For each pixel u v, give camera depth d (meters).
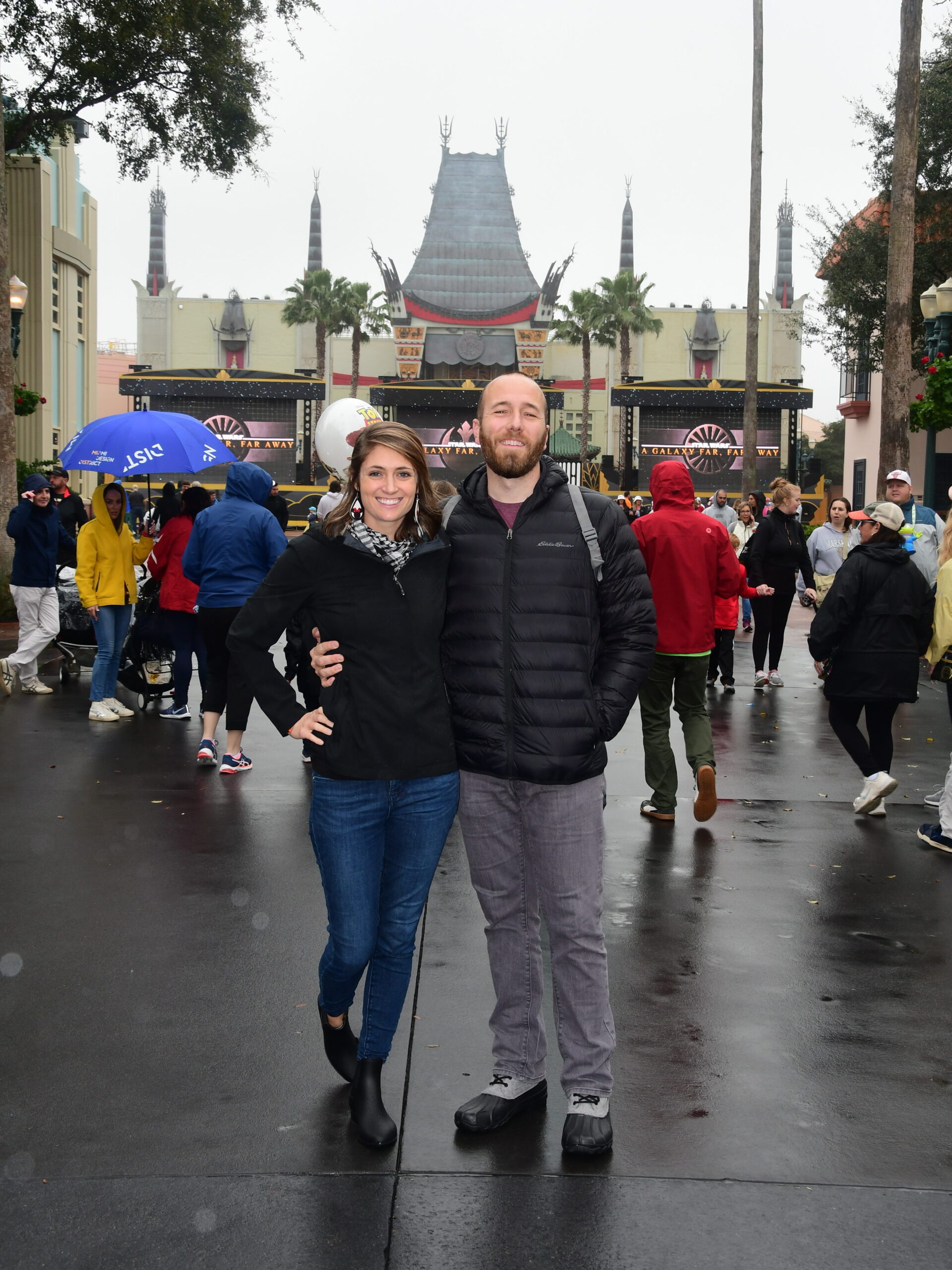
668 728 7.10
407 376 97.94
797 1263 2.79
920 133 28.56
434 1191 3.08
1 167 17.22
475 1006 4.31
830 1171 3.19
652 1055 3.91
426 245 99.25
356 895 3.32
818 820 7.16
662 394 55.31
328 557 3.29
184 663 10.27
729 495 56.03
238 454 56.94
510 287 98.81
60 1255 2.79
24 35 21.34
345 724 3.28
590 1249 2.83
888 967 4.75
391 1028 3.43
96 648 12.02
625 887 5.78
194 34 21.73
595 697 3.44
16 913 5.28
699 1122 3.47
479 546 3.39
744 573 7.00
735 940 5.04
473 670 3.38
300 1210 2.98
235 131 23.48
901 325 16.34
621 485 57.72
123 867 5.98
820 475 55.62
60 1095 3.59
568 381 104.31
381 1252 2.81
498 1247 2.84
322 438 7.04
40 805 7.25
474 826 3.50
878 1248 2.85
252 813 7.11
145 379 55.94
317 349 89.62
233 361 103.75
